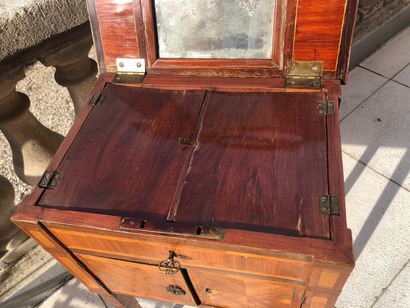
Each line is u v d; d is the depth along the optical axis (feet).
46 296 6.15
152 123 3.89
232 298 4.26
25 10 4.55
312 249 2.80
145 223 3.09
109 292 4.88
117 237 3.29
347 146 7.67
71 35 5.42
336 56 3.95
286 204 3.08
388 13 9.33
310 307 3.82
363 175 7.19
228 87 4.10
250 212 3.07
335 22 3.80
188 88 4.19
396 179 7.06
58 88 9.61
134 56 4.35
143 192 3.32
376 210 6.68
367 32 9.00
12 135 5.73
